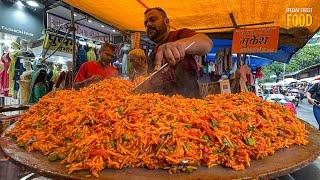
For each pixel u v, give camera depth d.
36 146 1.41
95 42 7.03
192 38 1.84
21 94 5.61
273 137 1.48
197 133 1.31
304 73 27.48
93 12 4.31
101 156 1.17
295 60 29.81
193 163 1.16
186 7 4.07
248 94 2.05
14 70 6.13
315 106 5.92
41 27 7.01
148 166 1.18
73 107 1.59
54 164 1.23
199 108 1.57
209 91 2.84
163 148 1.21
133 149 1.23
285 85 24.97
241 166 1.17
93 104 1.59
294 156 1.36
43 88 5.28
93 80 2.99
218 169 1.17
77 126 1.38
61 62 6.88
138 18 4.64
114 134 1.28
